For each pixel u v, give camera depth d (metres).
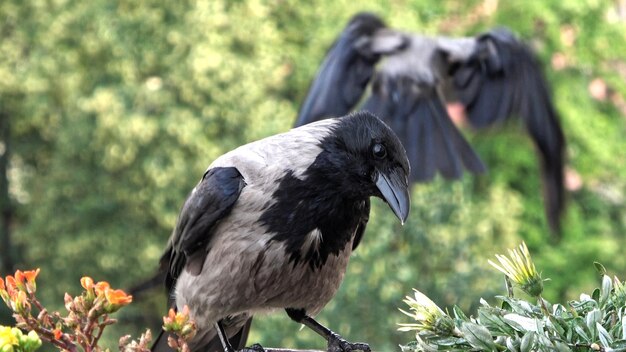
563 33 25.52
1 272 31.52
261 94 26.14
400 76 9.56
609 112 26.42
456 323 4.16
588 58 25.67
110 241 26.67
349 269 13.99
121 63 26.62
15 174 32.44
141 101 25.95
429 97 9.55
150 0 26.48
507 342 3.98
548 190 10.28
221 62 25.67
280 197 5.91
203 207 6.01
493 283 14.30
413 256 14.42
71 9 27.38
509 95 10.02
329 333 6.36
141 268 26.98
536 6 25.09
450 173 9.39
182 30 26.12
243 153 6.10
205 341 6.56
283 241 5.93
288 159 5.95
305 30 29.03
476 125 10.02
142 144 25.91
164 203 25.94
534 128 10.12
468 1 26.28
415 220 14.33
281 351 6.00
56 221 27.36
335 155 5.91
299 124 9.80
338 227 6.00
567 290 24.14
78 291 27.27
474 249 14.76
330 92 9.80
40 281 27.78
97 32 26.98
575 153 25.50
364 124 5.94
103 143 26.08
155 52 26.39
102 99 25.78
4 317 27.95
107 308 3.87
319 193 5.91
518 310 4.18
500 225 19.08
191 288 6.21
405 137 9.44
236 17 26.36
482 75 9.98
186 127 25.41
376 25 10.02
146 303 25.41
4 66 28.55
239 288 6.05
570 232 24.59
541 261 23.95
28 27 28.55
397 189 5.88
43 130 30.55
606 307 4.21
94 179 27.20
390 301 13.95
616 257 24.53
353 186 5.91
